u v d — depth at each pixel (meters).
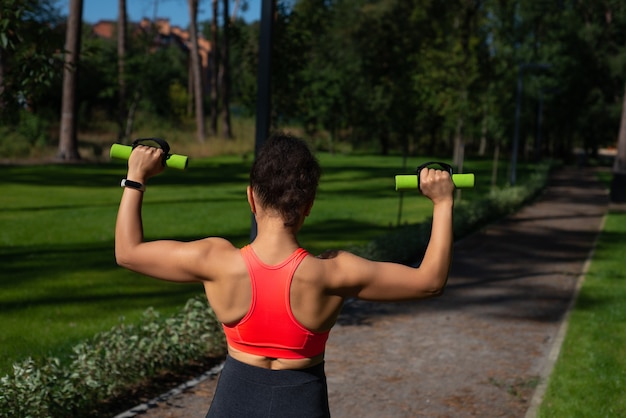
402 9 54.38
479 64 24.64
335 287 1.89
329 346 6.88
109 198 19.08
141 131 45.78
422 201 22.23
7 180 23.20
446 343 7.12
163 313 7.72
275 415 1.87
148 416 4.87
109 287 8.95
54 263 10.33
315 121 53.19
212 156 42.75
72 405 4.75
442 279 1.92
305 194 1.90
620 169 24.47
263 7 6.82
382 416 5.10
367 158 49.22
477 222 17.59
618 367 6.23
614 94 59.06
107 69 38.78
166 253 1.96
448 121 25.41
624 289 9.95
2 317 7.37
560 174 44.50
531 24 55.31
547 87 56.62
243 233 13.97
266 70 6.88
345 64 56.53
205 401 5.20
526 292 9.84
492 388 5.77
